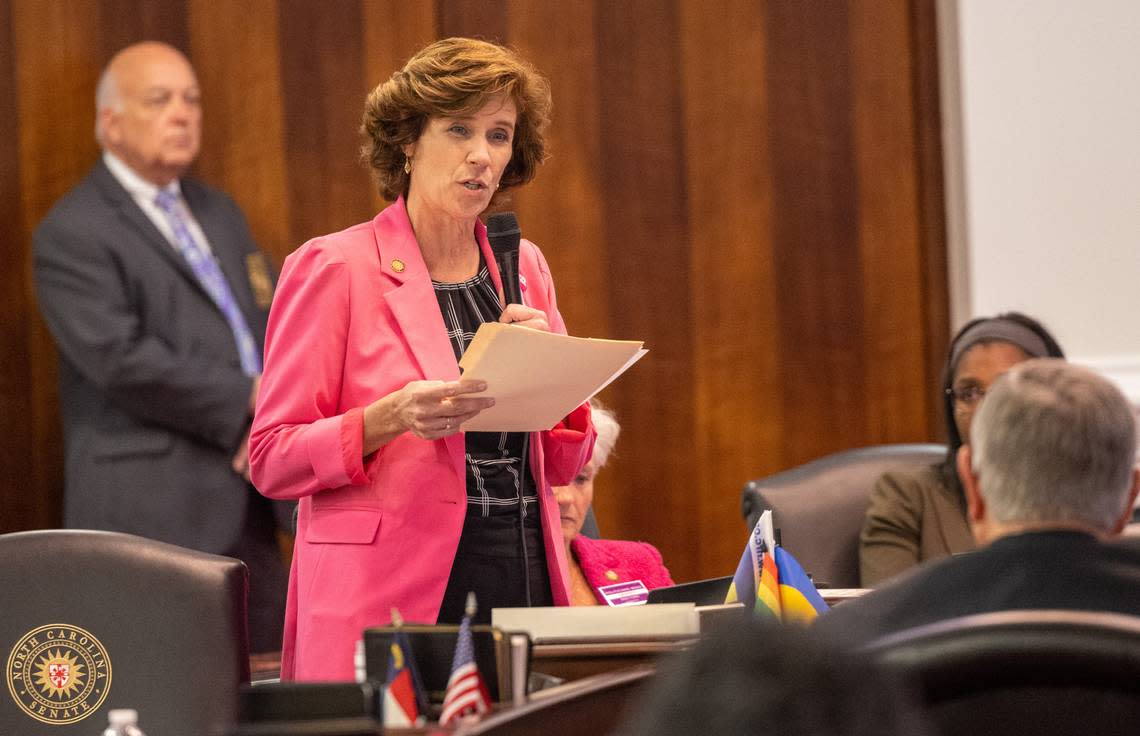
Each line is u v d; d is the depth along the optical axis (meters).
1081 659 3.19
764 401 15.70
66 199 13.88
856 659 2.12
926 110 15.59
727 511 15.71
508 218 7.34
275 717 4.47
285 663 7.28
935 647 3.27
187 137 14.16
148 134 13.96
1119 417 4.63
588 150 15.52
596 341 6.39
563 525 9.69
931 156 15.60
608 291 15.56
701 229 15.73
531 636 5.57
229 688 7.17
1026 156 14.80
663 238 15.66
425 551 6.89
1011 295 14.82
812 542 10.45
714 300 15.73
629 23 15.58
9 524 14.15
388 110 7.32
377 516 6.91
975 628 3.27
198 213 14.17
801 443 15.73
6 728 7.02
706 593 6.71
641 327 15.62
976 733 3.33
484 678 5.05
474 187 7.16
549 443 7.48
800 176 15.70
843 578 10.45
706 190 15.71
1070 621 3.23
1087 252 14.73
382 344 7.08
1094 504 4.56
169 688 7.14
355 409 6.77
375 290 7.16
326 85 14.95
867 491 10.66
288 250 14.84
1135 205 14.69
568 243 15.49
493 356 6.17
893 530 10.29
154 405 13.48
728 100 15.69
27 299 14.22
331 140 14.95
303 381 6.99
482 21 15.30
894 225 15.71
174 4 14.59
